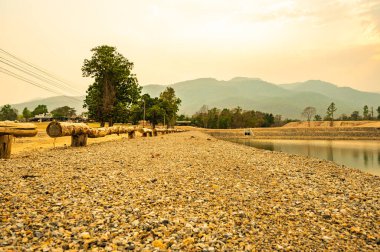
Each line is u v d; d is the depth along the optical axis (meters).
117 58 64.12
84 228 5.21
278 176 12.73
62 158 13.27
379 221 6.94
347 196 9.62
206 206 7.24
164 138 40.53
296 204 8.14
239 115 194.62
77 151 16.59
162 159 15.27
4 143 12.32
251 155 22.17
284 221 6.60
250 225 6.14
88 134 21.42
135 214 6.20
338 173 16.02
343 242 5.53
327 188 10.84
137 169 11.69
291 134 148.50
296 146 71.00
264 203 8.00
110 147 20.58
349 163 32.72
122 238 4.92
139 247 4.66
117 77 63.28
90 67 62.19
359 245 5.43
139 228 5.45
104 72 62.81
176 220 5.99
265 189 9.83
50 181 8.48
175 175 10.95
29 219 5.40
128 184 8.90
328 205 8.23
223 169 13.38
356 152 51.81
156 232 5.30
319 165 19.50
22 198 6.62
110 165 12.14
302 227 6.27
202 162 15.18
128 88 66.06
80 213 5.98
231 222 6.19
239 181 10.82
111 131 26.14
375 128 137.88
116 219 5.80
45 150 16.98
